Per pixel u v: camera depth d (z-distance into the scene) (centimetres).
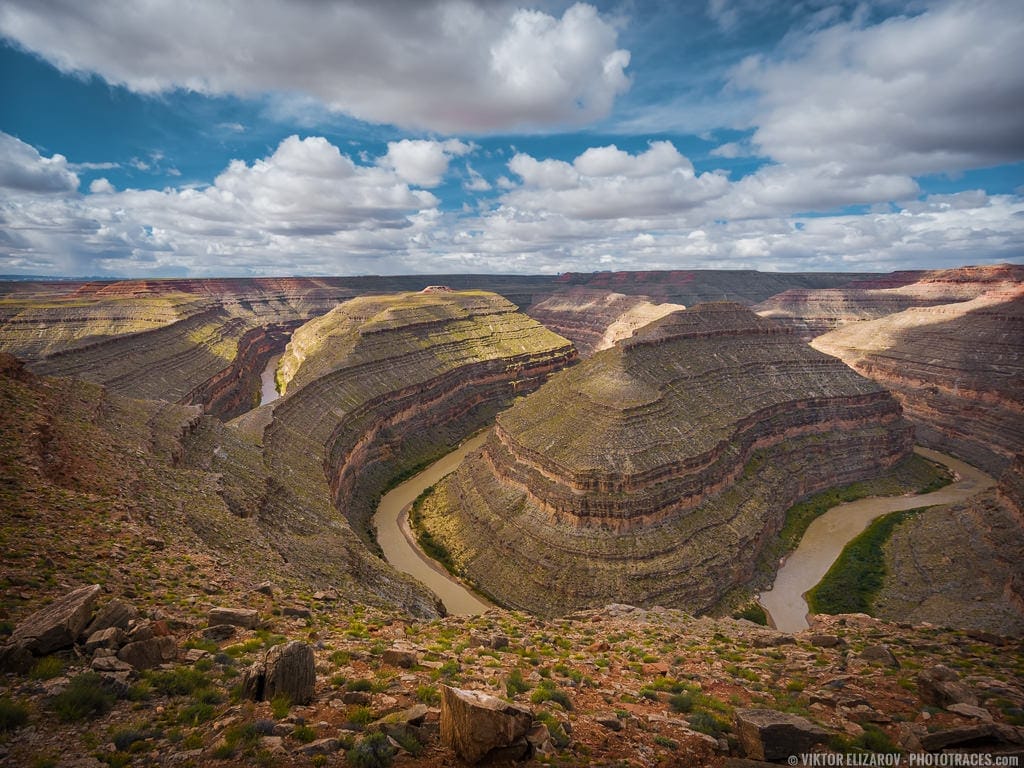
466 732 1667
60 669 1909
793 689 2859
